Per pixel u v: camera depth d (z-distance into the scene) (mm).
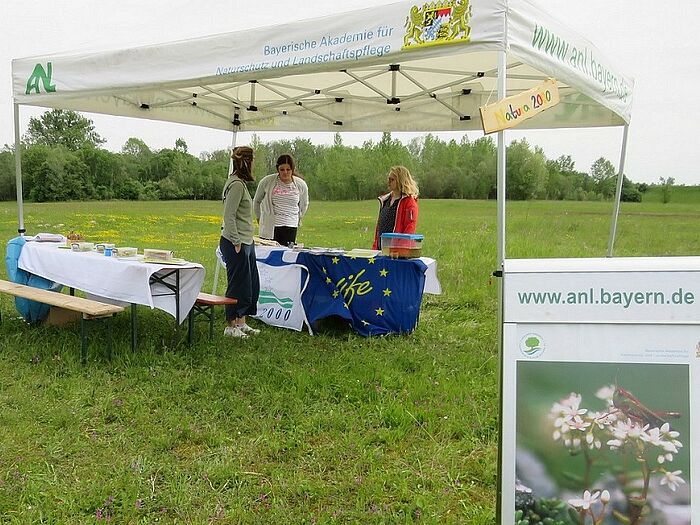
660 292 1870
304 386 4312
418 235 5902
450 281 9203
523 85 6316
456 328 6371
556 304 1942
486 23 3240
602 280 1920
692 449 1784
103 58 4988
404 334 5902
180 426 3678
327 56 3855
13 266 6207
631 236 13250
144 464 3221
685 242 12477
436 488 3014
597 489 1838
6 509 2791
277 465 3266
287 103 7398
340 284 5918
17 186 6324
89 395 4160
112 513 2795
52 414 3842
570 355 1908
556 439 1888
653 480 1802
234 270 5582
